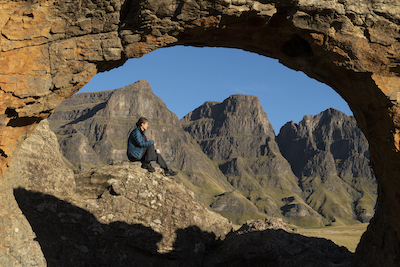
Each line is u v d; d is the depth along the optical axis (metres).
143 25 8.62
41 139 16.48
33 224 13.02
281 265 15.48
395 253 10.80
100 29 8.52
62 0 8.12
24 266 9.02
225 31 9.60
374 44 8.94
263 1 8.65
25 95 8.05
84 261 13.39
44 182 15.12
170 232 16.45
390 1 8.75
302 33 9.15
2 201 8.93
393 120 9.06
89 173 17.77
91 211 15.31
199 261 16.73
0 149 8.20
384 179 10.38
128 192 16.53
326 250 16.27
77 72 8.64
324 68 10.05
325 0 8.59
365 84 9.45
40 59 8.23
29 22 8.04
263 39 10.19
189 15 8.59
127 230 15.38
